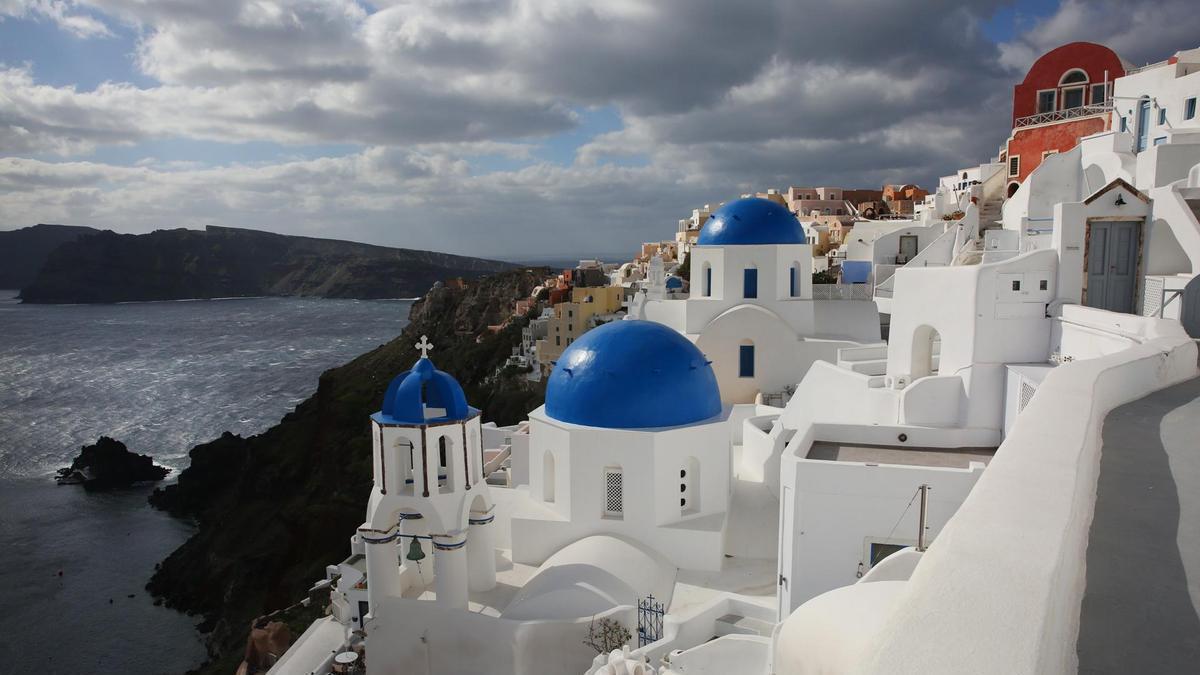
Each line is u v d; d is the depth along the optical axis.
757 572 20.77
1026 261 18.91
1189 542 5.19
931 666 2.56
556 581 19.31
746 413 30.86
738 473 26.48
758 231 34.75
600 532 21.36
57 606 56.03
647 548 21.05
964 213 45.84
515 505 22.98
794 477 16.44
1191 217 17.53
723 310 34.97
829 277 56.34
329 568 37.97
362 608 26.55
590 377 21.88
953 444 18.52
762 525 22.70
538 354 81.88
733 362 34.47
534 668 18.48
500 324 114.81
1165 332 13.74
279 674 25.11
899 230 47.69
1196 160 26.92
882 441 18.75
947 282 20.12
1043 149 42.00
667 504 21.20
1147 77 33.12
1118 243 18.84
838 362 25.47
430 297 138.62
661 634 18.39
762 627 17.75
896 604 3.25
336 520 57.47
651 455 20.77
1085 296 18.84
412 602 19.45
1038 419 6.33
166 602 56.75
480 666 18.89
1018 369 18.17
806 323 34.44
